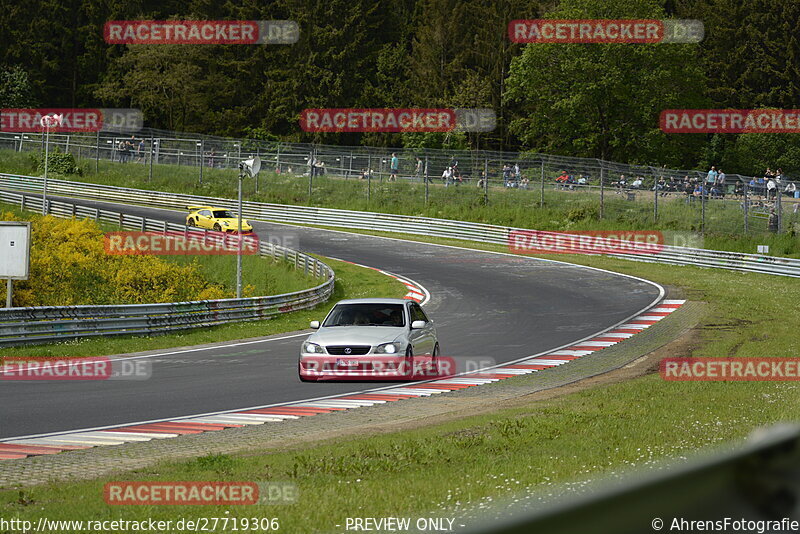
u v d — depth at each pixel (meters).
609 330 40.94
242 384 26.58
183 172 110.19
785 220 75.62
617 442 15.44
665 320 43.72
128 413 21.59
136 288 58.91
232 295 59.25
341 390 25.45
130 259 62.53
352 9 160.12
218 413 21.59
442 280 61.59
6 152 118.50
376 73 161.88
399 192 98.12
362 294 57.66
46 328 34.81
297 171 107.00
